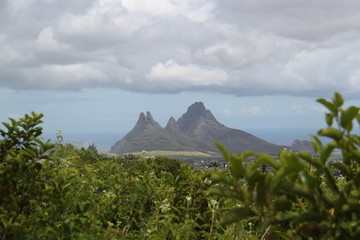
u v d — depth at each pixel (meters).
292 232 2.27
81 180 4.35
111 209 4.73
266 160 1.88
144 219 4.43
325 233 1.82
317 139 1.88
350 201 1.97
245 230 3.93
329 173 1.90
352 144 1.81
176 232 3.58
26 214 3.28
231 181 1.98
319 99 1.80
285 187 1.86
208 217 4.07
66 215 3.47
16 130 3.33
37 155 3.22
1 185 3.14
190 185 4.19
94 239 3.81
